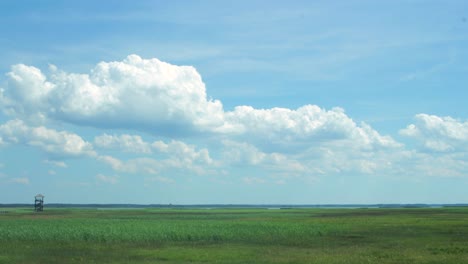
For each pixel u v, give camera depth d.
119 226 67.88
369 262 35.19
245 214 151.00
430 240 52.06
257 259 37.50
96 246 47.53
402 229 66.75
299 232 59.56
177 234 54.91
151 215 139.00
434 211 165.12
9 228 61.72
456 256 37.97
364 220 92.75
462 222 83.00
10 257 39.53
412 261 35.50
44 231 57.56
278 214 150.50
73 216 126.75
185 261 36.88
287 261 36.22
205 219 105.94
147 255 40.34
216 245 48.22
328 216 124.25
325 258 37.66
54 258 38.78
